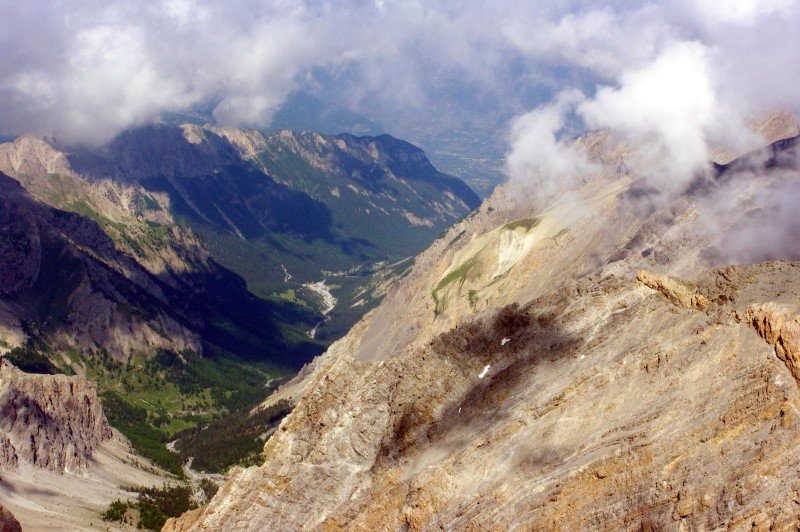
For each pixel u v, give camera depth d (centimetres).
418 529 8894
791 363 7425
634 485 7562
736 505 6788
